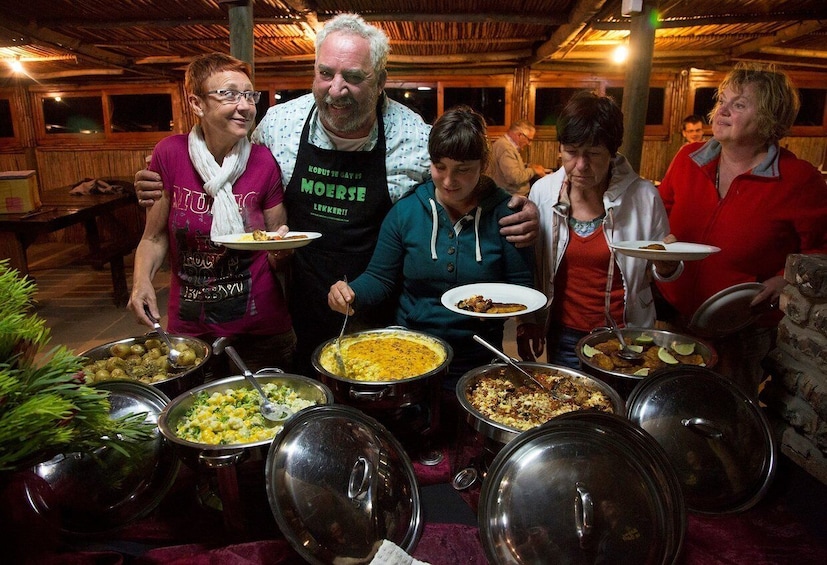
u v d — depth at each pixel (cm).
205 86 173
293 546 103
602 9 430
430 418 153
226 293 192
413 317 188
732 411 135
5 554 102
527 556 105
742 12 448
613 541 103
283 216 206
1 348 99
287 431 116
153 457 130
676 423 133
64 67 707
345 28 175
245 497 123
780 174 204
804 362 154
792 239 210
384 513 115
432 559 120
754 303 180
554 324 207
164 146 191
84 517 124
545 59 644
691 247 172
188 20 438
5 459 87
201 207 187
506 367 157
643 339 172
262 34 499
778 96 195
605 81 733
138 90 765
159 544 129
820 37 553
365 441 121
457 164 158
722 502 132
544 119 752
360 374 150
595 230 194
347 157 198
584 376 151
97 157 793
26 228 432
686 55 641
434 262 181
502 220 177
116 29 474
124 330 486
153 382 145
